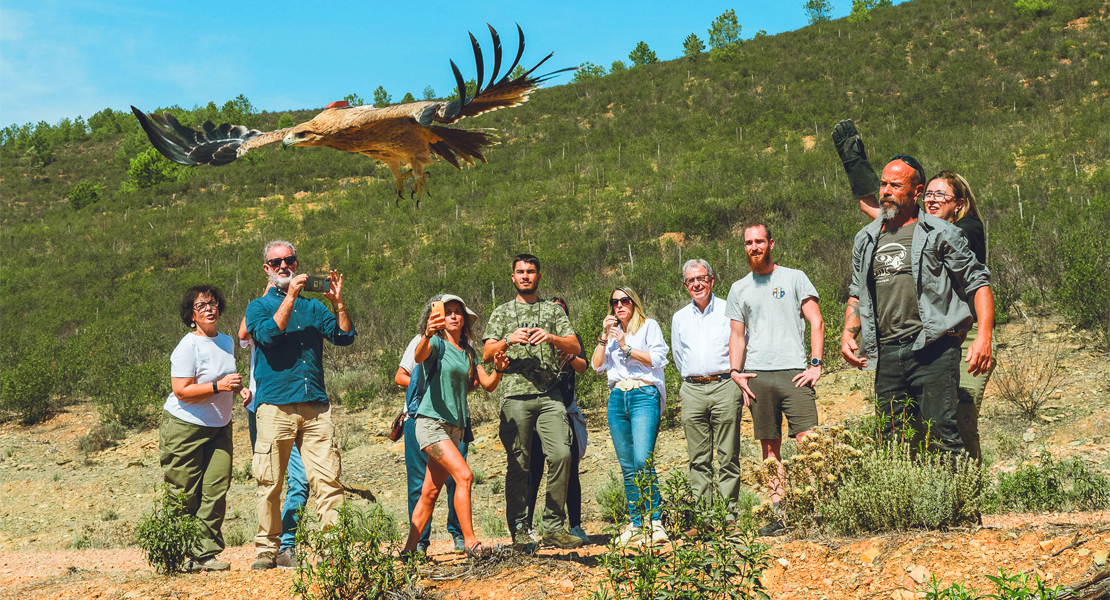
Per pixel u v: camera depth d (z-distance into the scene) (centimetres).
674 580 344
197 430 531
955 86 3600
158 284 2908
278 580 472
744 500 737
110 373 1842
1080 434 948
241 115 6756
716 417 530
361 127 322
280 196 4044
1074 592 318
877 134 3278
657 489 427
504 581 429
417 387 481
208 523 531
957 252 427
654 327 550
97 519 1195
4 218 4462
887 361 461
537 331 499
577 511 580
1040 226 1773
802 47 4828
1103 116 2795
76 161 5938
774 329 520
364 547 453
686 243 2592
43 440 1583
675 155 3584
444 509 1048
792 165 3038
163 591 468
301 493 557
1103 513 552
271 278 523
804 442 487
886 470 445
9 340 2314
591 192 3291
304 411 511
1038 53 3769
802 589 391
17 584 527
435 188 3641
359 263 2844
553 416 530
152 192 4375
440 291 2366
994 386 1164
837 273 1859
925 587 370
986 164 2622
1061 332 1316
